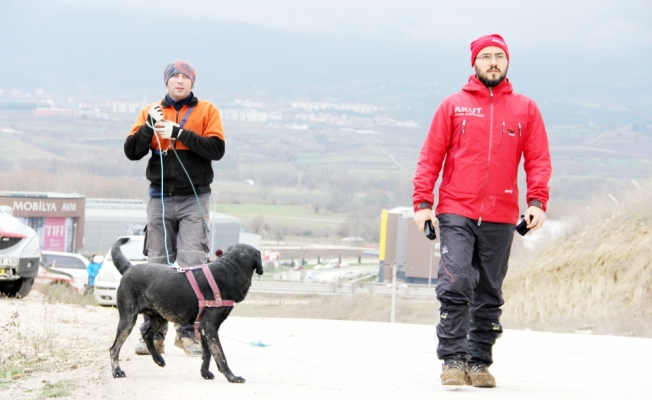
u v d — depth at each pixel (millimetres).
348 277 91000
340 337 11039
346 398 6105
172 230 8570
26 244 14766
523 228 6875
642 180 23859
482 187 6691
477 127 6723
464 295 6547
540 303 22203
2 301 14258
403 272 64375
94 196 129250
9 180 130500
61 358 8258
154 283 6824
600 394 6461
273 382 6859
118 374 6910
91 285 19438
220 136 8422
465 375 6727
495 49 6738
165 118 8422
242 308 41688
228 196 193375
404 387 6727
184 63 8422
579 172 187000
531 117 6824
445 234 6715
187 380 6836
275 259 100312
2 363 7727
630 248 19547
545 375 7609
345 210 177375
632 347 10164
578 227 25062
